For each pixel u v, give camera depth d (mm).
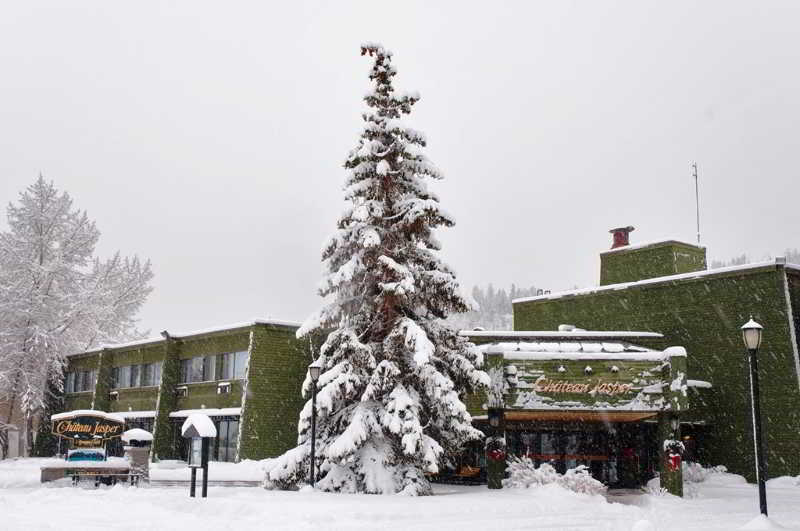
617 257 44844
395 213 25812
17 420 64062
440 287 25531
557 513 18641
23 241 60188
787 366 32969
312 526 15133
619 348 29688
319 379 24406
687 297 37312
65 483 26000
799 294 34625
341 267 24922
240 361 40062
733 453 34219
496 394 26578
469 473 31906
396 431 22797
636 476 31500
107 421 27328
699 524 17016
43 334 55625
